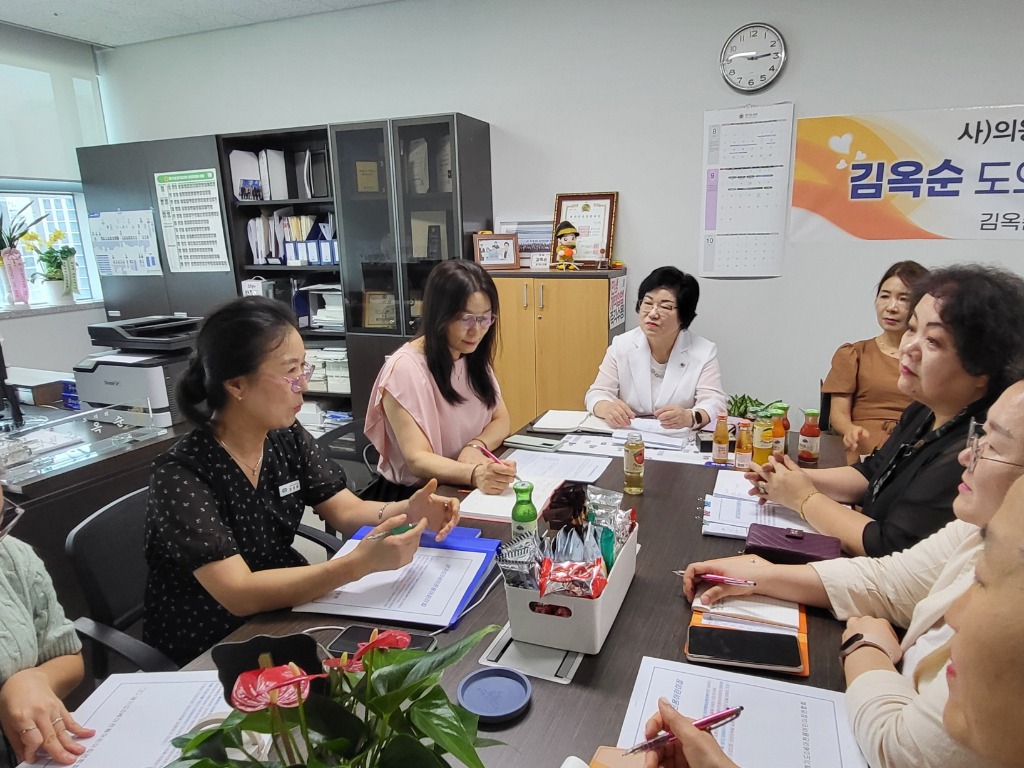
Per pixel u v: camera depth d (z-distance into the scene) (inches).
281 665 22.3
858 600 42.4
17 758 39.3
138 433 91.3
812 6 121.2
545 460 74.7
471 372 81.0
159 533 49.0
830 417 100.7
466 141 139.6
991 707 20.7
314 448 62.9
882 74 119.9
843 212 127.1
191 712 37.0
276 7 151.4
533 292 136.8
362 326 156.0
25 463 79.0
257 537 55.2
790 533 51.5
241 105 170.9
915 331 49.3
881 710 31.1
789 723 33.3
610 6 134.0
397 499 78.0
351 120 160.2
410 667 22.3
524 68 143.2
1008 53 112.5
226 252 160.2
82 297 188.4
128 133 186.1
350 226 150.5
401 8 149.9
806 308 133.0
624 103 137.3
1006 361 43.6
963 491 31.2
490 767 31.1
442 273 75.4
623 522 46.2
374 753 21.5
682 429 85.8
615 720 34.0
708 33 128.4
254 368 49.4
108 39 173.8
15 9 150.3
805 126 126.0
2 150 163.2
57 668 46.8
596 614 38.4
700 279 139.2
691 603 44.4
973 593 21.8
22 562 47.4
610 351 106.0
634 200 140.6
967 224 120.6
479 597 46.6
